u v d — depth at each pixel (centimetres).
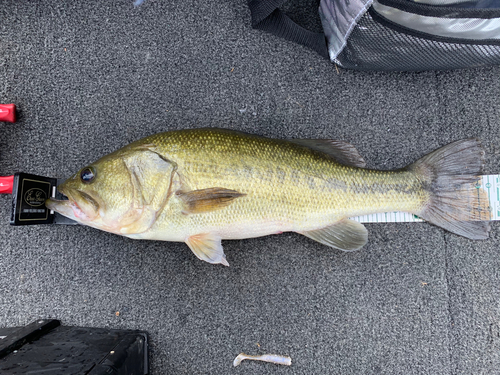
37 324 46
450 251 47
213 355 47
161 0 49
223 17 49
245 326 47
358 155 43
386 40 41
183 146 40
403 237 47
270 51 49
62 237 48
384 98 48
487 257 47
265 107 49
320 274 47
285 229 42
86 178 40
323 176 41
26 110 49
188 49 49
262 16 44
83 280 48
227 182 40
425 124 48
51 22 49
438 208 44
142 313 47
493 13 37
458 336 47
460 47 41
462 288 47
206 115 49
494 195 46
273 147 41
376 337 47
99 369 40
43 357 42
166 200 39
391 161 48
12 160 49
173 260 48
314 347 47
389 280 47
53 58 49
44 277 48
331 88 49
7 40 49
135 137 49
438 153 44
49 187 46
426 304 47
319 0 47
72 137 49
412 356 47
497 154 47
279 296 47
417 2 37
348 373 47
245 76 49
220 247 41
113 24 49
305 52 49
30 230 48
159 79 49
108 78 49
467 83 48
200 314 47
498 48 41
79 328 47
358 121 48
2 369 40
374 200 42
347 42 44
